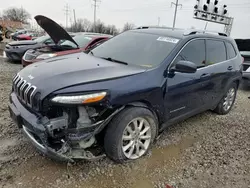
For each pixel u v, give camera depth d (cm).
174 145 364
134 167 300
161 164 313
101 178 275
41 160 296
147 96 299
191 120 469
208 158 337
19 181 259
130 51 369
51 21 597
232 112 543
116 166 297
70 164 292
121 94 270
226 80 471
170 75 329
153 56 344
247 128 455
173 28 431
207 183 285
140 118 303
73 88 250
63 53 668
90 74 280
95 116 264
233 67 489
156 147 352
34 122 254
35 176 269
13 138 341
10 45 945
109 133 280
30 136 271
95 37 781
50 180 265
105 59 356
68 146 258
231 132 430
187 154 343
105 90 260
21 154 305
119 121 279
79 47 725
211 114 513
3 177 262
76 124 255
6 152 307
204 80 397
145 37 393
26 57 702
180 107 362
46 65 314
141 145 316
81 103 246
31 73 292
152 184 274
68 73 278
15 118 280
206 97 422
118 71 299
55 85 254
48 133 248
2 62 980
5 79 676
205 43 411
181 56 353
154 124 323
